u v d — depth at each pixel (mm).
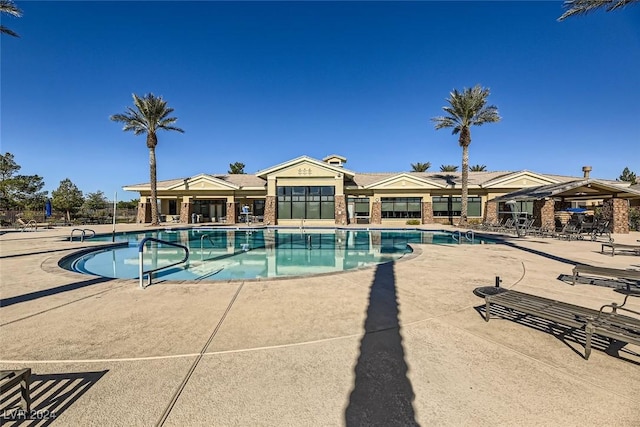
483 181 33875
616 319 4016
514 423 2674
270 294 6520
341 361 3725
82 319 5078
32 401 2945
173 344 4168
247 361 3723
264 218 32375
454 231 22062
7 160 45562
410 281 7625
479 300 6082
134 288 6984
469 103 27047
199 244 18891
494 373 3451
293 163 31891
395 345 4141
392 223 33594
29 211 37062
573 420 2703
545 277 8102
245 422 2691
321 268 12086
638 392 3098
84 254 13414
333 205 31984
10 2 14141
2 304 5836
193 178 34031
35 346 4094
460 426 2643
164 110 29484
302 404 2930
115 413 2793
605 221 22500
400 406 2900
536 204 25078
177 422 2686
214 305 5797
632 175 51844
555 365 3617
